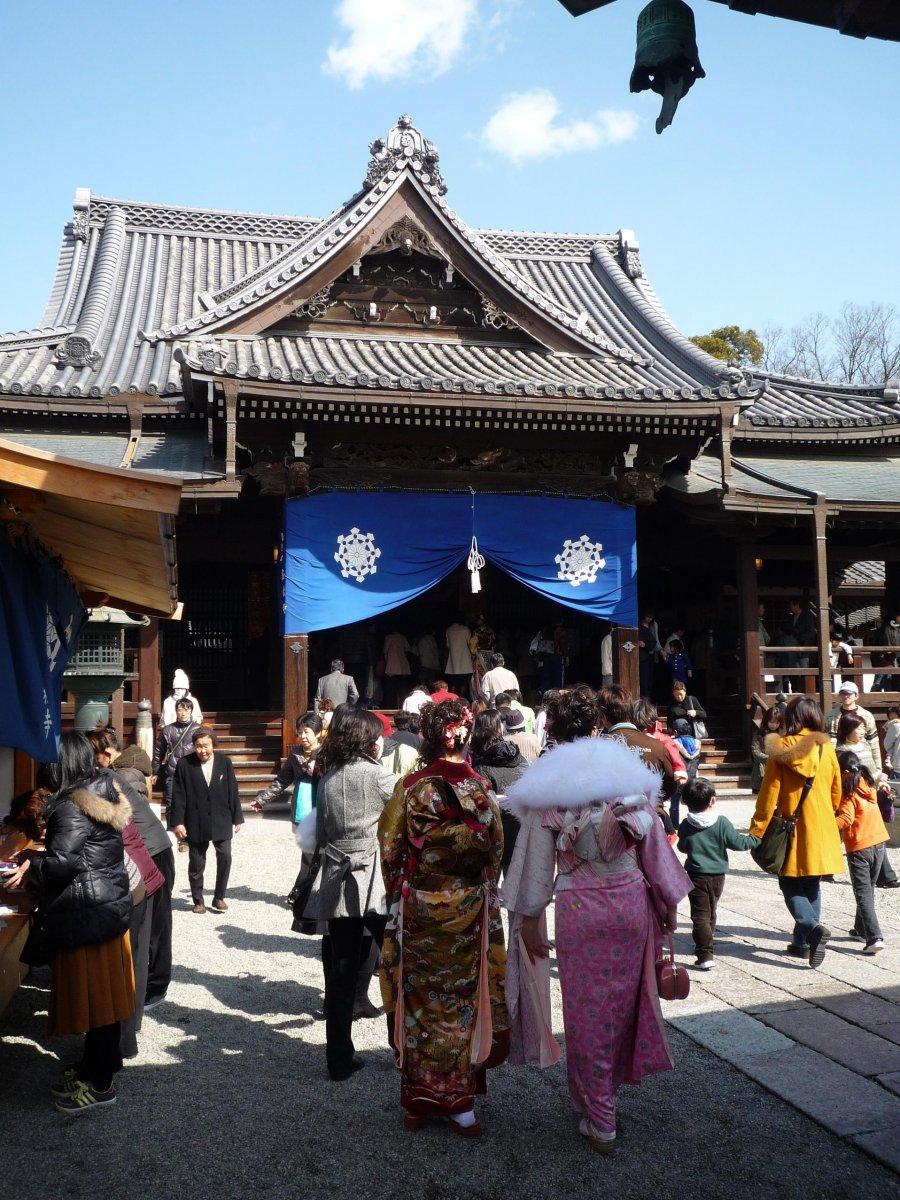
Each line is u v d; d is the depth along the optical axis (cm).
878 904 890
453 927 451
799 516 1702
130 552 635
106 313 2109
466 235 1728
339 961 519
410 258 1772
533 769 450
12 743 496
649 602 2364
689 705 1424
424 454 1664
